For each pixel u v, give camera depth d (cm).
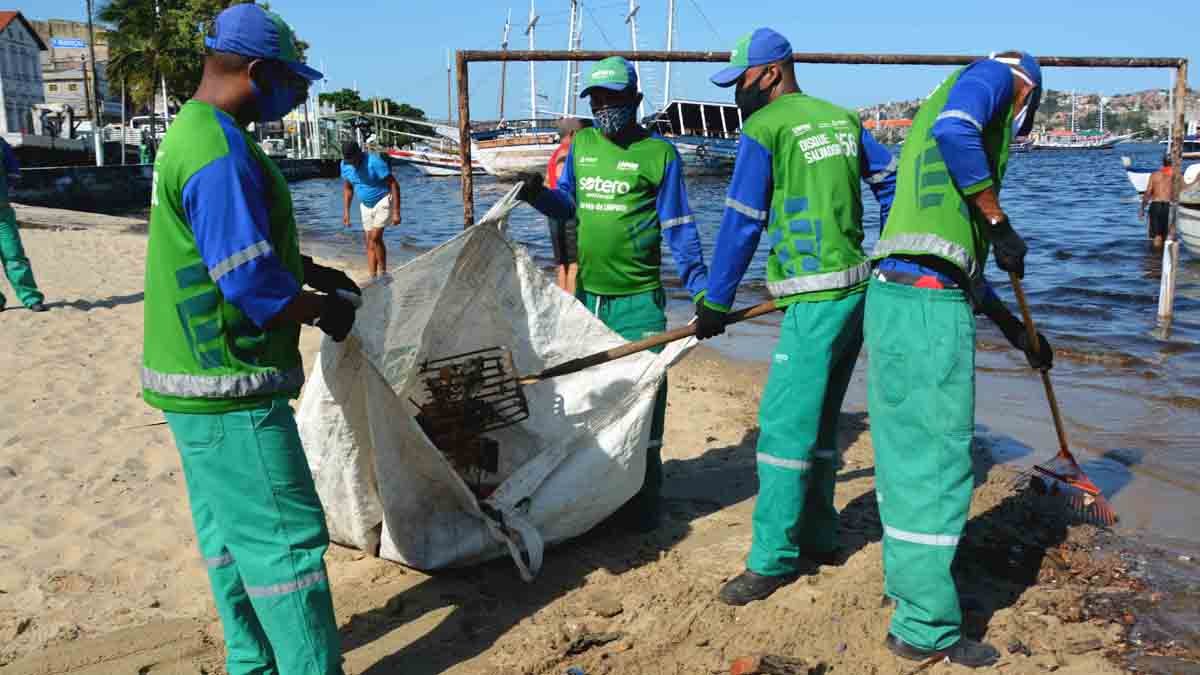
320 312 289
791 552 385
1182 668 332
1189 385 760
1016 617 368
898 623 342
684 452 587
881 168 387
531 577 388
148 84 5644
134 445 561
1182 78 776
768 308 391
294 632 294
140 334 864
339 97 10181
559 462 420
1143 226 2158
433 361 441
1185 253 1625
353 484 396
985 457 583
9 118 6450
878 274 335
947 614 332
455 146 6781
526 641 354
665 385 450
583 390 442
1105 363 843
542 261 1650
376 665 343
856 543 442
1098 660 339
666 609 379
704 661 341
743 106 400
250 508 290
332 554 432
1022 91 326
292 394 297
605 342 446
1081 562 421
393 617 376
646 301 458
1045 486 473
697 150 5116
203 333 279
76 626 361
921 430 325
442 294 423
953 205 322
